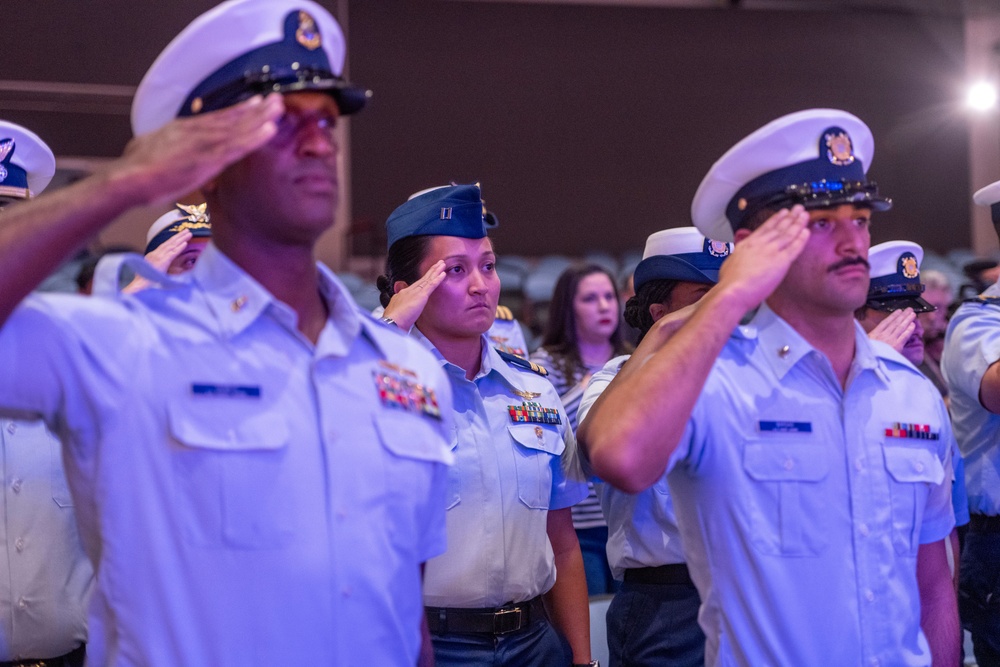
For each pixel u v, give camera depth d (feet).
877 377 5.52
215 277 4.54
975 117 32.40
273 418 4.33
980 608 8.59
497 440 6.98
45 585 7.18
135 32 15.99
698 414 5.15
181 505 4.18
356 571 4.36
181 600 4.16
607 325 12.61
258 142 3.94
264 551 4.22
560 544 7.55
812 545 5.14
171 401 4.22
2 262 3.75
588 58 31.01
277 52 4.44
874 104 32.24
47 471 7.25
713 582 5.21
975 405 8.55
